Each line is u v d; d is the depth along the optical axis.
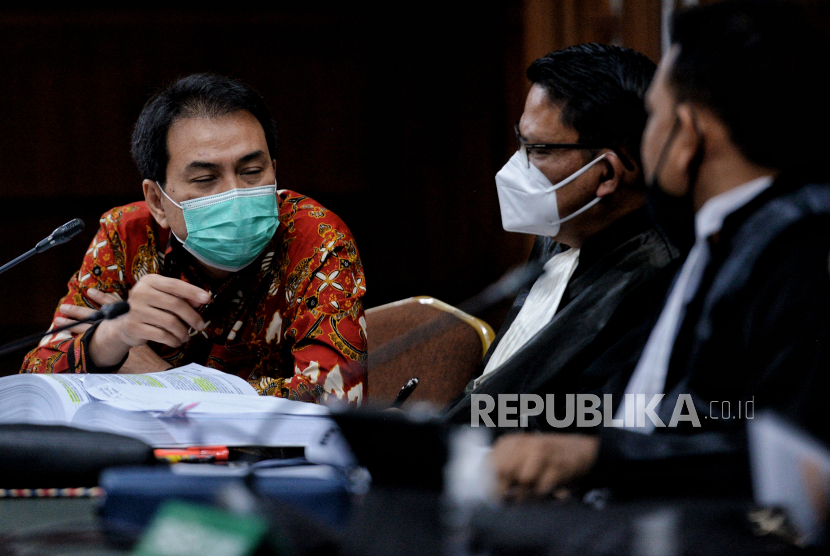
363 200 12.84
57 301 12.54
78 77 12.30
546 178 4.44
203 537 1.80
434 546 1.99
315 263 5.38
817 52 2.70
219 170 5.18
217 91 5.27
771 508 2.02
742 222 2.74
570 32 9.88
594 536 1.92
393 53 12.63
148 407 3.34
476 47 12.55
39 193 12.40
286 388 4.98
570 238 4.64
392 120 12.73
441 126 12.75
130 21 12.25
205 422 3.20
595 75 4.31
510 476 2.37
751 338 2.54
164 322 4.71
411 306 6.17
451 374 5.79
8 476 2.54
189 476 2.25
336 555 1.94
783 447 2.16
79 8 12.18
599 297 4.27
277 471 2.79
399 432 2.43
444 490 2.34
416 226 12.91
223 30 12.39
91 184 12.48
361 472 2.62
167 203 5.32
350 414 2.46
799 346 2.42
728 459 2.30
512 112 12.42
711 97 2.72
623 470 2.34
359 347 5.19
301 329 5.23
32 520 2.31
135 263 5.81
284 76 12.53
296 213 5.65
